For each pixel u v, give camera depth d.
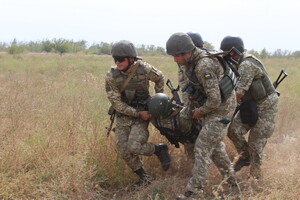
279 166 4.15
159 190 3.74
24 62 20.91
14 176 3.54
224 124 3.50
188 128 3.88
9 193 3.36
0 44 54.44
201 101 3.51
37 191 3.40
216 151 3.69
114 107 3.78
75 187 3.47
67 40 41.47
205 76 3.26
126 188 3.82
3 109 5.34
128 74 3.67
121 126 3.88
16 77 11.25
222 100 3.46
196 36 4.03
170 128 3.83
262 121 3.91
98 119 5.25
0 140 4.19
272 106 3.94
